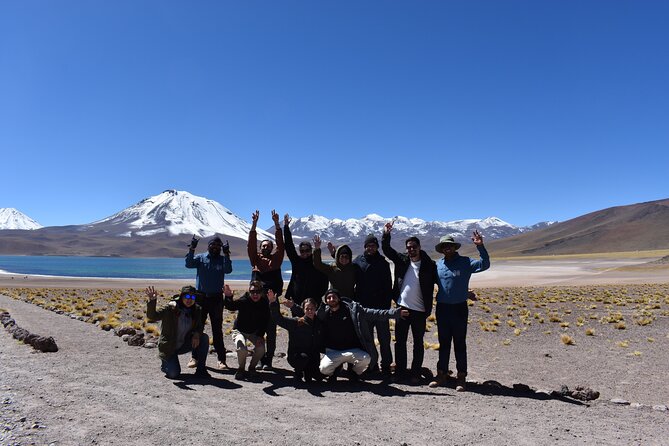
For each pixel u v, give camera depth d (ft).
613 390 27.30
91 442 15.26
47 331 39.86
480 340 45.32
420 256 27.14
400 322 27.02
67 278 219.61
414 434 17.48
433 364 33.88
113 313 57.21
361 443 16.37
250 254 29.35
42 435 15.58
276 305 25.55
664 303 79.10
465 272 25.84
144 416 18.16
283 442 16.14
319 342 25.79
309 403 21.36
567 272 289.94
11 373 23.70
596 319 61.11
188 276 295.28
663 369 32.99
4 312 52.49
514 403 22.62
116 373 25.38
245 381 25.50
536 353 38.91
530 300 89.15
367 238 28.37
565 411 21.50
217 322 29.22
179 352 25.94
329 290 25.79
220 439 16.12
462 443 16.70
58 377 23.54
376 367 29.37
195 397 21.44
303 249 29.50
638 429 19.24
